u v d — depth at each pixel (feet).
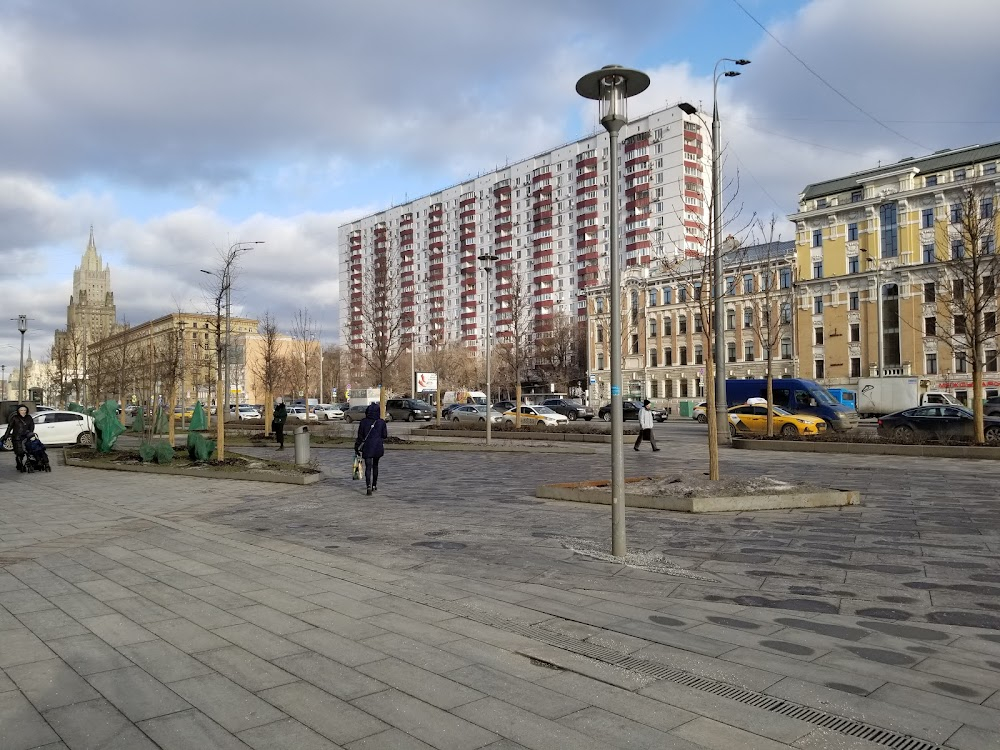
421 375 227.20
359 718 12.76
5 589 22.08
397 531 32.58
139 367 139.33
